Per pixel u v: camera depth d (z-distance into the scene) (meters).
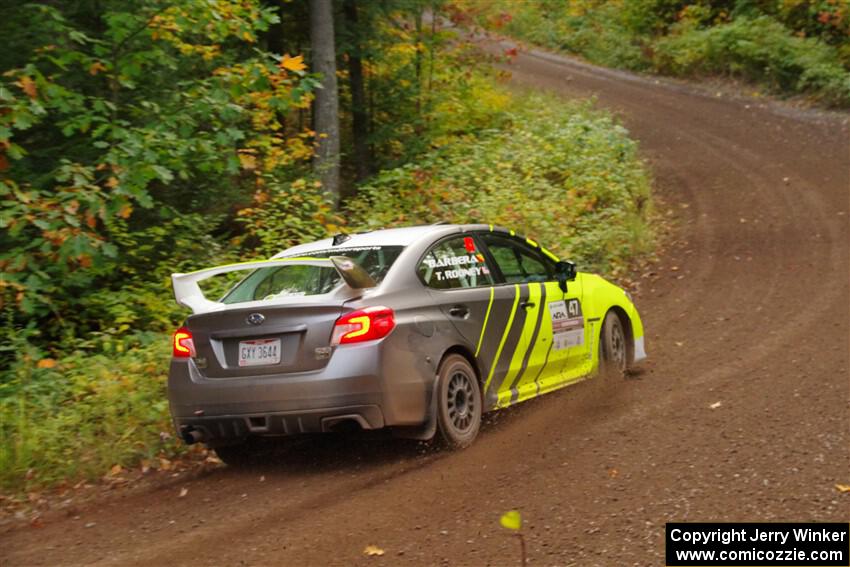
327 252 6.59
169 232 10.95
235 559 4.49
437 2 19.48
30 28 9.55
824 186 17.78
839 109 25.50
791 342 8.84
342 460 6.28
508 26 39.44
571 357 7.46
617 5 38.56
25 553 4.86
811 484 4.99
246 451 6.55
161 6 9.70
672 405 6.98
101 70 10.05
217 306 6.13
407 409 5.84
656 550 4.20
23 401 6.93
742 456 5.57
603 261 13.36
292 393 5.70
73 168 8.34
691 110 27.17
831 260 12.72
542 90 27.92
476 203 13.84
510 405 7.33
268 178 13.25
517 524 2.54
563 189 15.70
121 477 6.38
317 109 15.73
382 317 5.79
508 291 6.87
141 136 8.94
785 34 29.73
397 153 19.66
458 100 21.59
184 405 6.02
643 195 17.14
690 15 34.06
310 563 4.33
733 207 17.02
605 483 5.23
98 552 4.80
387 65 20.12
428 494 5.30
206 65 12.10
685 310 10.98
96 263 8.41
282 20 18.27
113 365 8.02
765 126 24.33
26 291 8.94
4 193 7.87
